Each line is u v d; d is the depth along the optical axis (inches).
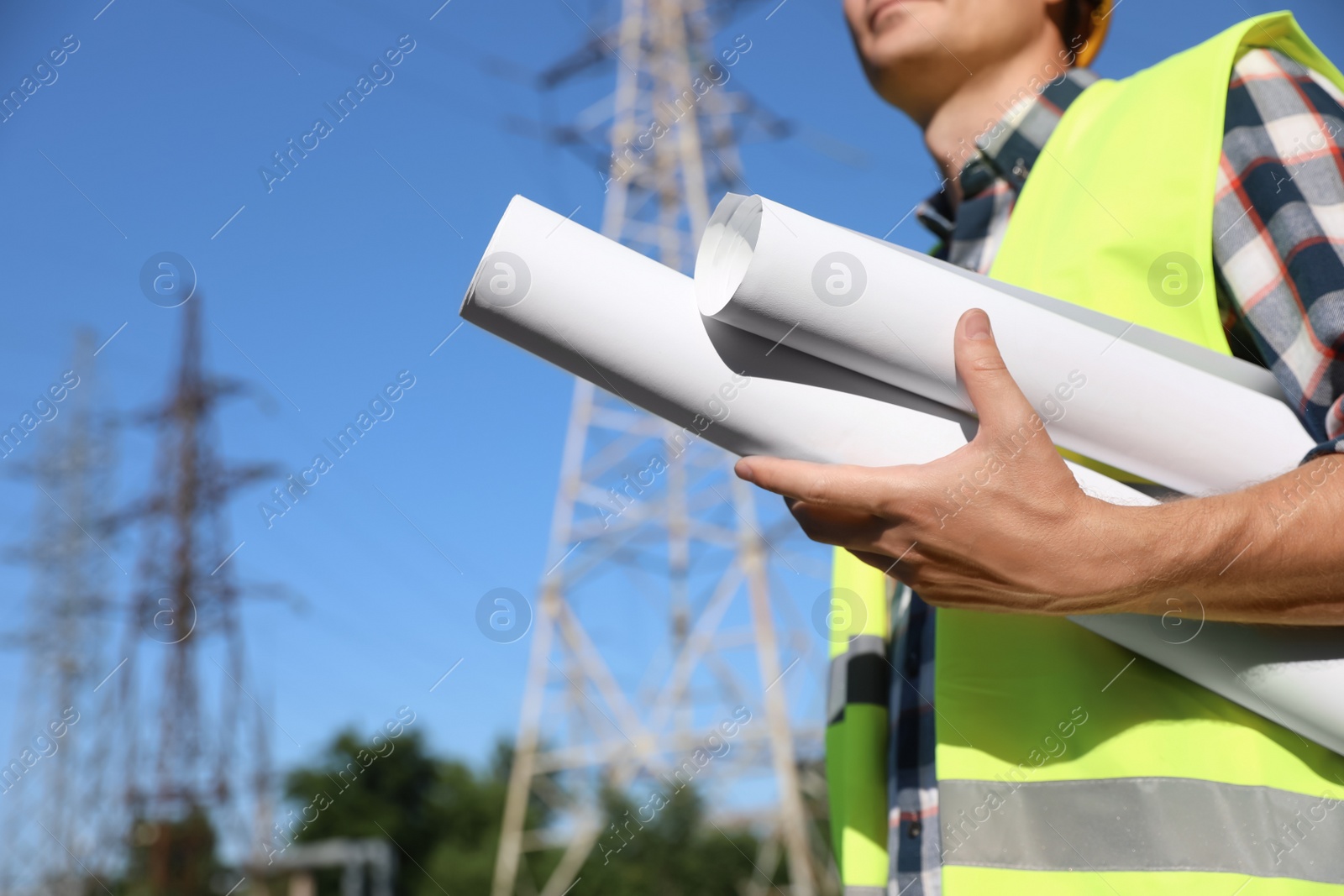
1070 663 39.4
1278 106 39.3
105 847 954.7
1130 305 40.7
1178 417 38.8
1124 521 33.9
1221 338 39.7
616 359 42.8
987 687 41.2
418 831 1558.8
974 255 55.0
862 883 51.6
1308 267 36.3
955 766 40.5
